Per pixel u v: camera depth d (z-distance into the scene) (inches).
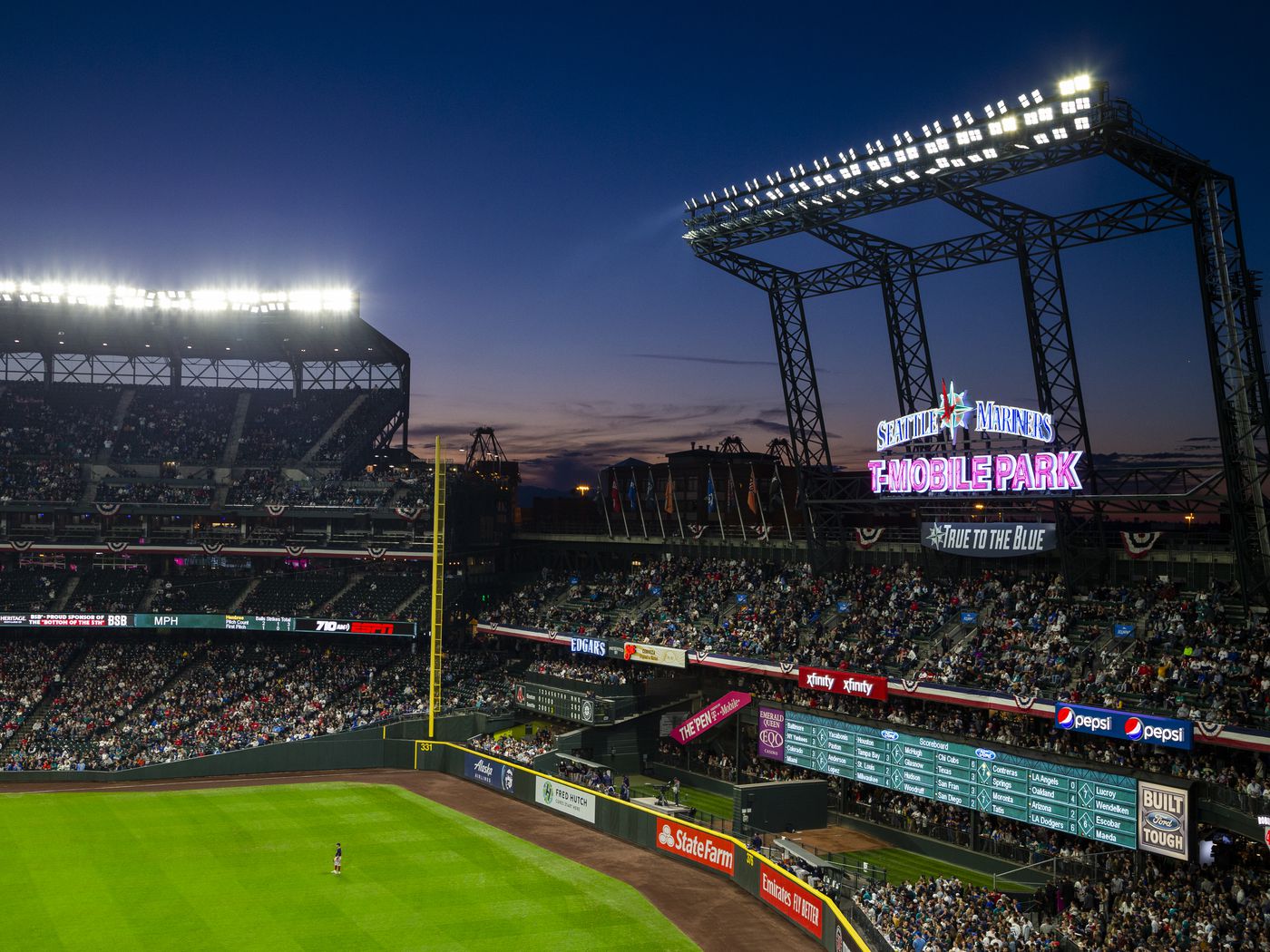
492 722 3368.6
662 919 2016.5
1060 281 2364.7
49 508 3769.7
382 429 4382.4
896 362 2773.1
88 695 3484.3
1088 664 2239.2
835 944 1779.0
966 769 2233.0
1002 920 1680.6
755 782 2790.4
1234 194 2108.8
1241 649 2058.3
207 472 4126.5
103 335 4195.4
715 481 3900.1
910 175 2294.5
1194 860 1829.5
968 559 2778.1
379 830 2615.7
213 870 2263.8
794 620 2925.7
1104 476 2303.2
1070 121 2014.0
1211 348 2116.1
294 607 3779.5
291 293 3964.1
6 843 2429.9
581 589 3764.8
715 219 2687.0
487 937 1905.8
